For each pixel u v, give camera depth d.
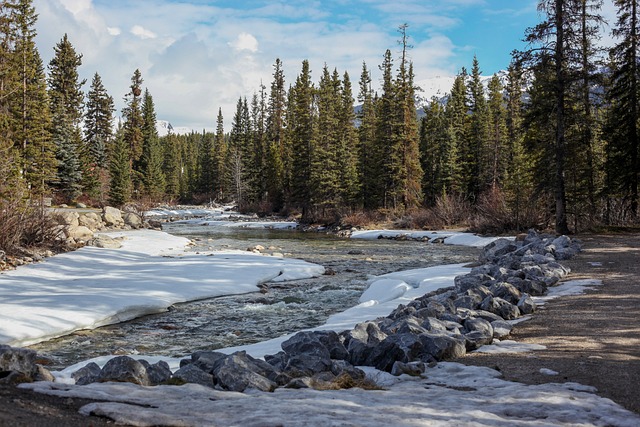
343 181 53.59
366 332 8.05
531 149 26.45
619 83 28.08
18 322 10.90
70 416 3.81
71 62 65.38
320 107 57.22
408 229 44.41
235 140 88.25
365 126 56.56
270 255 26.06
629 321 8.41
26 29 37.50
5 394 4.31
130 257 23.06
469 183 58.12
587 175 26.58
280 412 4.05
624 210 28.11
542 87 23.80
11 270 17.66
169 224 57.56
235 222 58.09
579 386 5.24
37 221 23.27
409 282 17.33
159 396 4.66
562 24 22.80
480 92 62.97
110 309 12.69
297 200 58.09
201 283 17.03
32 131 38.47
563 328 8.28
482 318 9.01
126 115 77.50
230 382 5.43
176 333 11.65
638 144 27.83
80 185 52.81
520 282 11.70
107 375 5.53
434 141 59.78
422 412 4.20
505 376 5.87
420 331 7.63
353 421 3.79
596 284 12.07
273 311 13.91
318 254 27.64
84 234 29.41
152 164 78.94
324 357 6.82
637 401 4.84
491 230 36.28
